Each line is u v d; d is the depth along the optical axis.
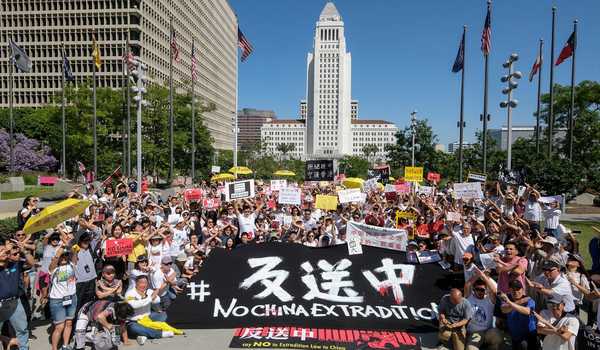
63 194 31.11
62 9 87.69
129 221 11.55
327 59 166.25
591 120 47.34
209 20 134.00
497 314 8.09
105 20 87.50
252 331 8.13
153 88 49.50
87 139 47.03
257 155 114.94
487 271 8.33
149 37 91.69
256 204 15.74
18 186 34.41
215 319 8.56
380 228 10.01
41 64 88.69
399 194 20.30
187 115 50.59
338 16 167.00
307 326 8.33
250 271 9.45
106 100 48.44
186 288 9.13
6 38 88.56
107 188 16.61
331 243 11.80
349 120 169.88
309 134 175.62
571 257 8.27
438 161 47.09
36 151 55.75
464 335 7.37
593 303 7.94
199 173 62.91
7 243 7.47
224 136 153.88
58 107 56.72
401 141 46.97
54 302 7.32
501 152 48.66
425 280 9.39
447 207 13.39
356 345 7.54
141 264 8.49
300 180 96.25
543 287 7.44
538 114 34.31
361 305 8.89
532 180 25.45
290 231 12.45
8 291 6.96
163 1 98.38
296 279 9.36
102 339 7.04
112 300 8.26
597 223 23.83
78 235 9.16
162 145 50.03
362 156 154.88
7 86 89.50
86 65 88.62
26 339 7.23
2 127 68.19
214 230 12.52
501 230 10.86
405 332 8.20
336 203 14.48
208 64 132.38
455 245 9.95
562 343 6.48
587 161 48.31
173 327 8.41
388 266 9.62
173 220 13.89
